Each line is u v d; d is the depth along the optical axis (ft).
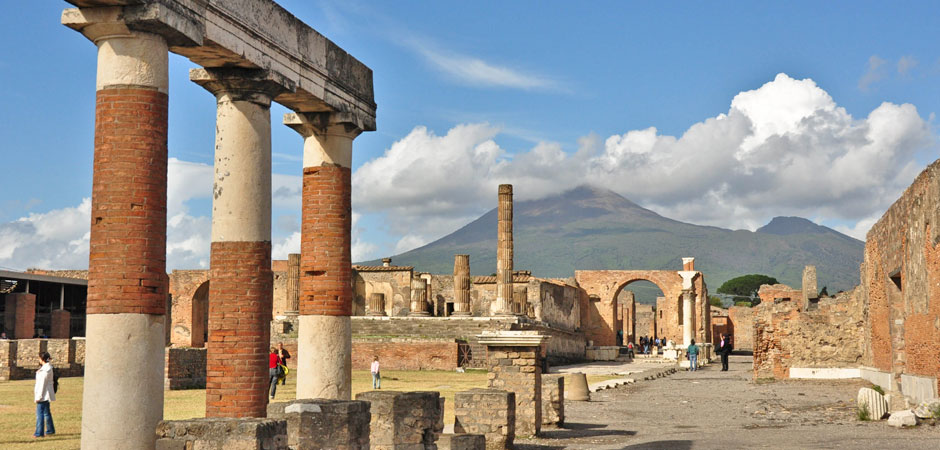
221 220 48.39
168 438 36.40
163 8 39.45
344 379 56.59
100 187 39.06
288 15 51.44
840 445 62.59
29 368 141.79
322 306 56.44
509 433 63.77
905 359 101.45
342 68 57.52
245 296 48.01
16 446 58.13
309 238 57.31
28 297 191.72
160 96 40.09
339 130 57.72
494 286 235.81
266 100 49.52
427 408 51.39
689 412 92.84
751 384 135.23
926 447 60.39
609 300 272.92
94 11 39.17
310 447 41.06
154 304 39.24
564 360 215.72
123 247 38.68
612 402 105.60
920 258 87.30
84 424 38.42
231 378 47.57
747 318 338.13
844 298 136.87
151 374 38.99
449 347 162.61
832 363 136.05
